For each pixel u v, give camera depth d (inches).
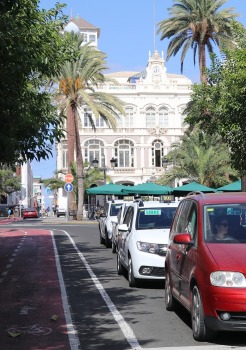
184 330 312.3
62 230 1344.7
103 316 356.8
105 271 584.7
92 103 1465.3
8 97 465.1
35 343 291.1
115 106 1582.2
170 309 368.2
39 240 1025.5
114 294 440.8
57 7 575.2
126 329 318.7
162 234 464.4
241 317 254.1
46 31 524.7
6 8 316.2
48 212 3656.5
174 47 1562.5
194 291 284.8
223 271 259.4
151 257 448.8
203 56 1501.0
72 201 1828.2
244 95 661.3
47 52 526.0
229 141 709.9
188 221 330.3
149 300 411.5
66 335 308.0
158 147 2839.6
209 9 1460.4
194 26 1486.2
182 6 1508.4
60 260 694.5
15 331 316.5
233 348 268.4
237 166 729.0
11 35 430.3
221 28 1459.2
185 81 3011.8
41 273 577.0
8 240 1039.0
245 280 256.5
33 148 568.7
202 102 792.9
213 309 259.3
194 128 1781.5
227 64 764.0
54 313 369.4
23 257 738.2
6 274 572.7
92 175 2143.2
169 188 1187.9
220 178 1642.5
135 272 455.5
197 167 1656.0
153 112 2842.0
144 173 2802.7
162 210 505.4
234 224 301.3
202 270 271.3
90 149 2792.8
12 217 2637.8
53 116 584.4
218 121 744.3
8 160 576.1
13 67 436.8
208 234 295.9
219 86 757.9
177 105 2849.4
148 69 2856.8
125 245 498.9
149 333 307.7
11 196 3599.9
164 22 1536.7
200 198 325.7
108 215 859.4
